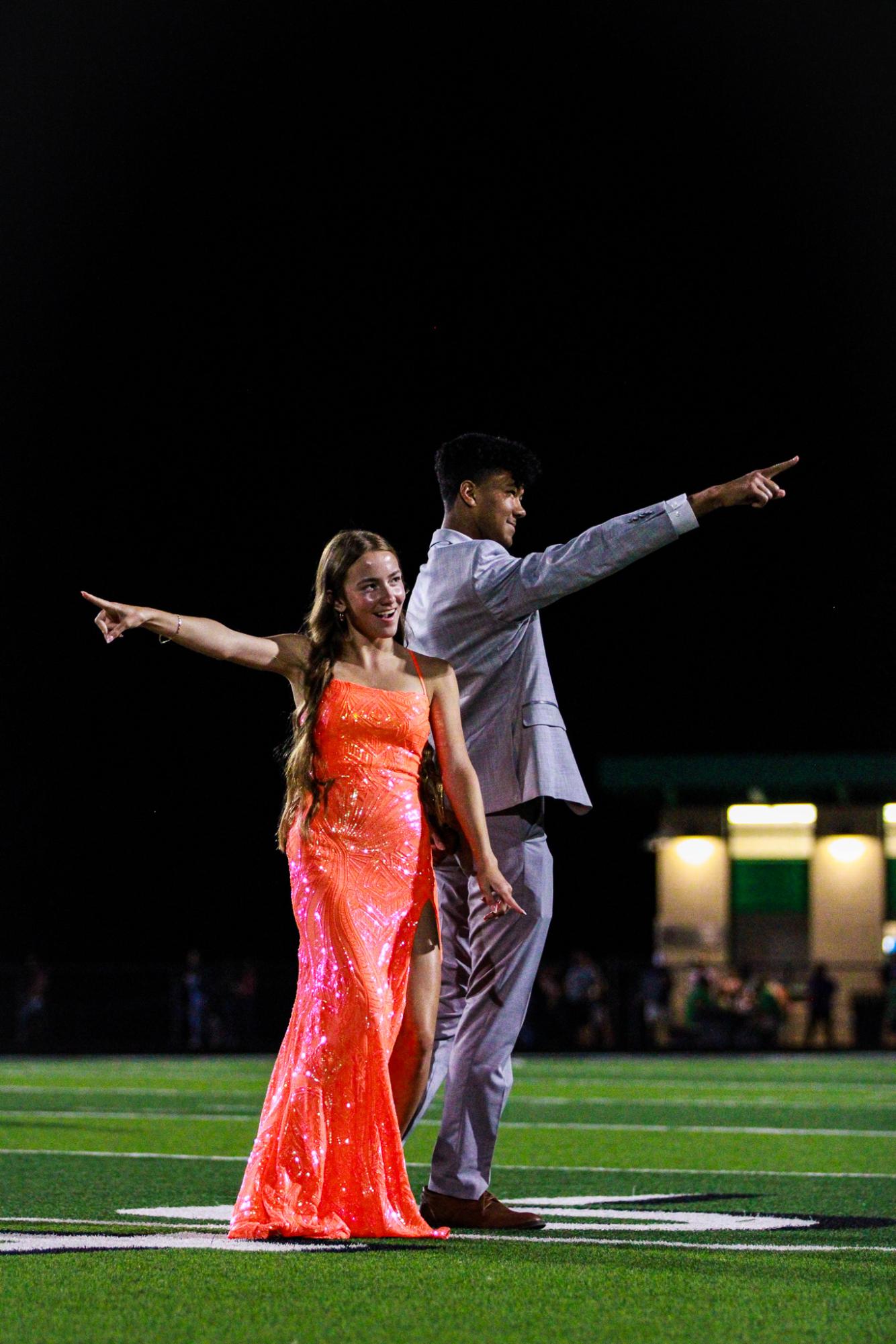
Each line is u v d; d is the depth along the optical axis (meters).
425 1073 7.18
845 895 40.75
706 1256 6.39
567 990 41.06
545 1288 5.59
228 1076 26.50
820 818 40.97
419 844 7.18
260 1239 6.61
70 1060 36.19
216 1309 5.16
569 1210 8.14
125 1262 6.04
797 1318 5.13
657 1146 12.37
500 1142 12.74
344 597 7.26
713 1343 4.73
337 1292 5.45
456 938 7.66
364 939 6.89
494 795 7.45
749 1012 39.19
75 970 44.62
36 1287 5.54
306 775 7.11
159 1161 10.92
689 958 41.06
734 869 41.38
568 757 7.50
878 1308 5.32
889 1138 13.11
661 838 41.44
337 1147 6.74
